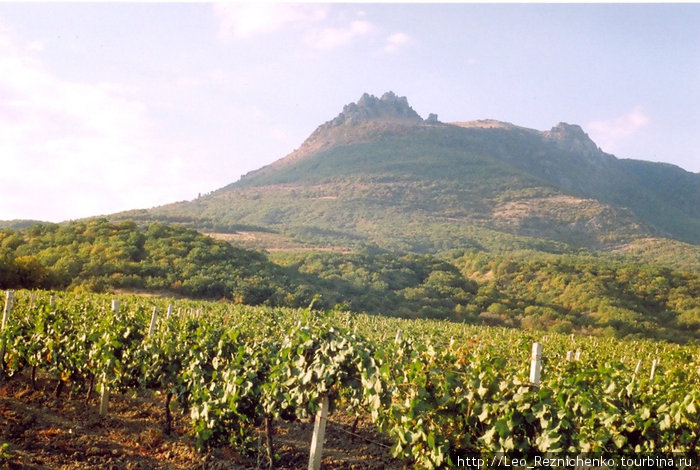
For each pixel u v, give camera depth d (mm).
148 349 10391
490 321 70562
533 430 6832
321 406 8523
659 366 17766
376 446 10180
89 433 9570
